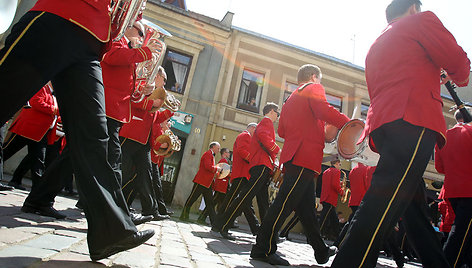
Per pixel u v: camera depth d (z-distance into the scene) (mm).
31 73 1200
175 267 1697
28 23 1235
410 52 1634
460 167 2561
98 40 1418
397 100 1540
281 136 2938
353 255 1387
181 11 12633
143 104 3279
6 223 2037
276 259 2512
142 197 3994
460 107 2488
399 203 1424
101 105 1448
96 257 1462
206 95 12266
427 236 1980
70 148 1391
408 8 1873
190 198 6250
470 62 1675
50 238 1842
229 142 12039
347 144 2252
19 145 4145
